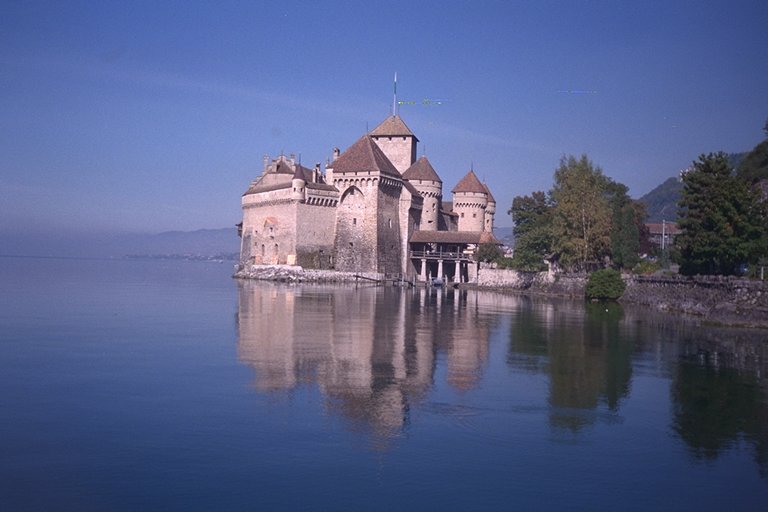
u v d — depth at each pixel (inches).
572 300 3462.1
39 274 5925.2
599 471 831.1
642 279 3230.8
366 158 4940.9
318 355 1467.8
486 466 836.0
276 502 726.5
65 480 768.3
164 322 2057.1
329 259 4987.7
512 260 4566.9
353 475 797.9
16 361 1380.4
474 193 5689.0
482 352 1567.4
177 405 1047.0
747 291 2262.6
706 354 1584.6
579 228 3818.9
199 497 733.9
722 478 818.8
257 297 3152.1
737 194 2502.5
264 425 957.8
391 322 2119.8
